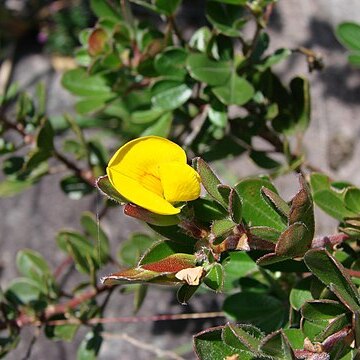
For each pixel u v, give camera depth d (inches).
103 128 16.1
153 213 7.3
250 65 10.3
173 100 10.4
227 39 10.2
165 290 15.5
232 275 9.2
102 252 11.5
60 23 20.1
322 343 7.3
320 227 14.7
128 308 15.5
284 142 10.4
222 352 7.4
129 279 6.9
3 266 17.0
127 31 10.6
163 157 7.2
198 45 10.9
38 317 11.1
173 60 10.3
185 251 7.6
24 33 20.7
